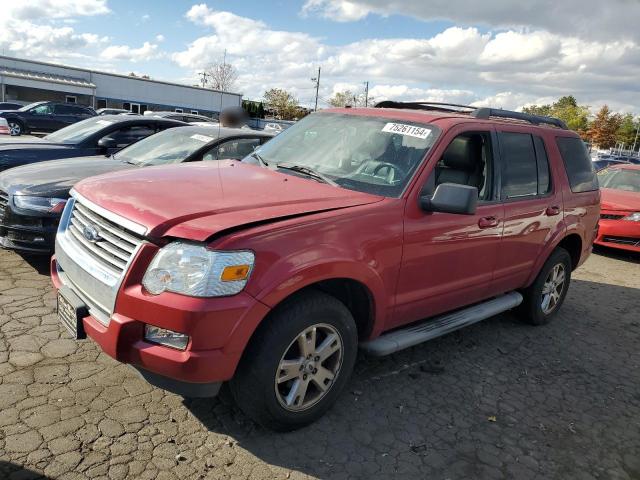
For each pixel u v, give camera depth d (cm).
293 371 302
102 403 322
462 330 512
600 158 2509
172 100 4794
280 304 293
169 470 272
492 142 432
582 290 706
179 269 262
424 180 361
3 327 403
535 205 468
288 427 312
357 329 357
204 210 287
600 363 474
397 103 475
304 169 379
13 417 298
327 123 434
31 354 369
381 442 319
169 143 671
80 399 323
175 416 317
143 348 269
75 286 315
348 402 358
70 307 306
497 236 425
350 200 333
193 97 4891
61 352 376
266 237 277
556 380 430
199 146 646
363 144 393
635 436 361
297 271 283
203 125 764
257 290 270
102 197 313
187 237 263
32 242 513
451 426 345
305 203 317
